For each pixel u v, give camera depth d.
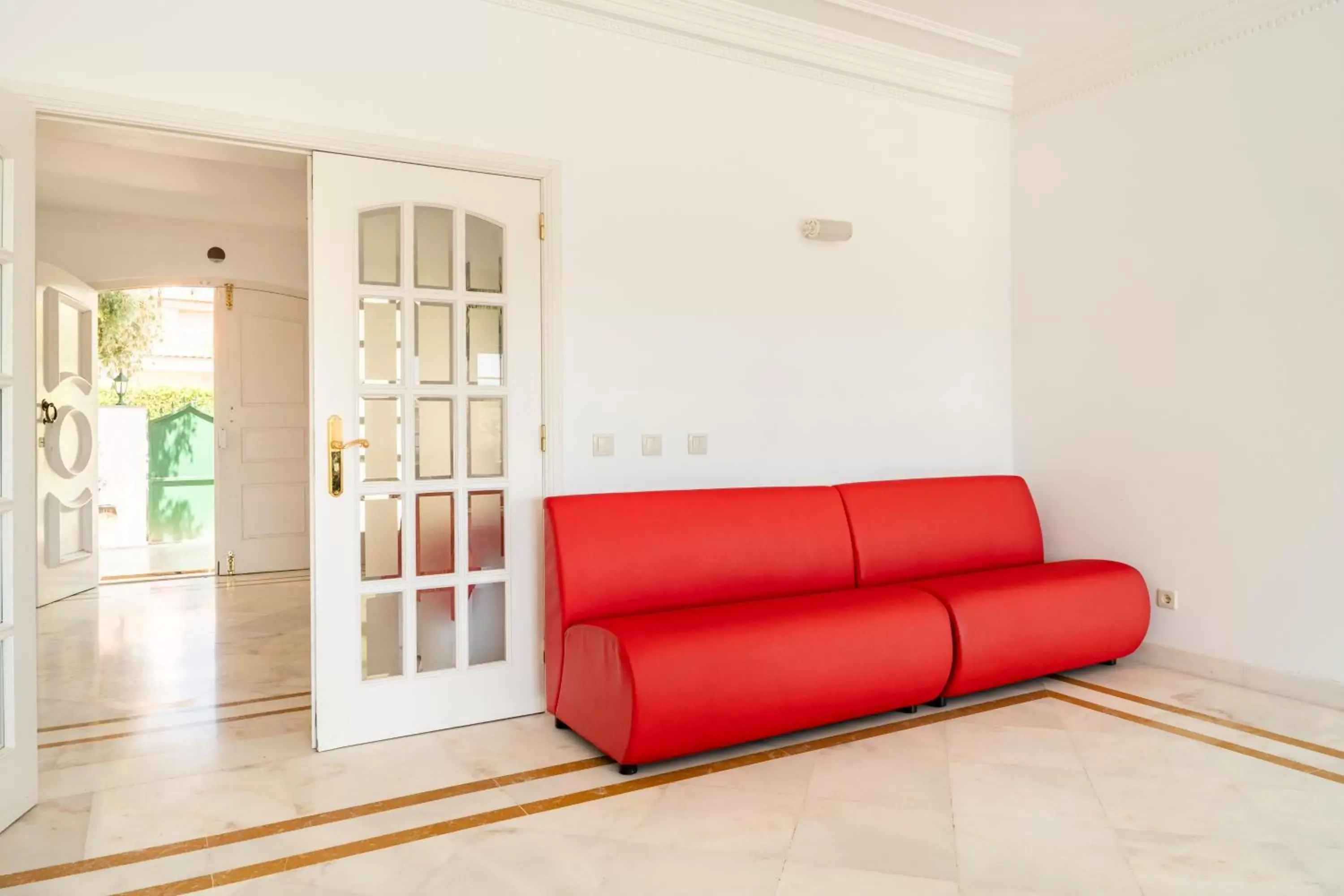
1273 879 2.02
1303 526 3.34
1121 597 3.62
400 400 3.06
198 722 3.18
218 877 2.06
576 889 2.00
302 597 5.55
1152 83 3.86
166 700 3.45
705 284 3.67
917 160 4.26
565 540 2.98
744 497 3.38
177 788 2.58
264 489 6.57
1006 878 2.03
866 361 4.11
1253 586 3.50
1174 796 2.48
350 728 2.94
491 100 3.21
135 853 2.18
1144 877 2.03
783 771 2.69
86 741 2.98
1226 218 3.58
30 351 2.45
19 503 2.38
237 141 2.81
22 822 2.36
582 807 2.44
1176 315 3.77
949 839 2.22
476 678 3.17
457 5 3.15
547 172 3.30
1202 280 3.67
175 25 2.72
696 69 3.65
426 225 3.12
